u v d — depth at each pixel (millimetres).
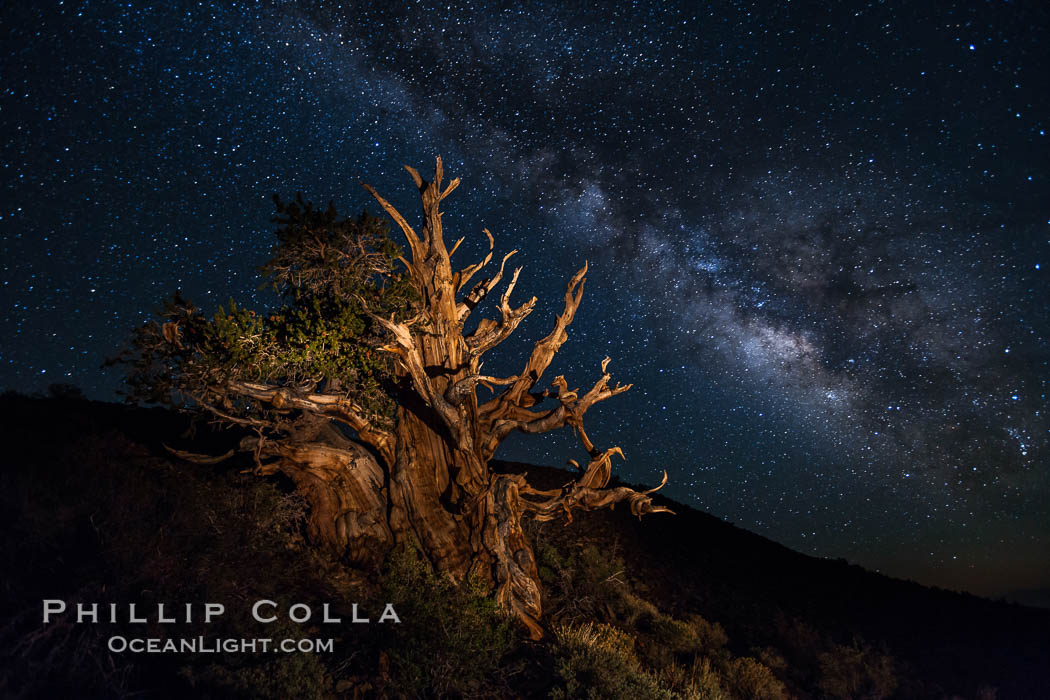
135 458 12398
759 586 22125
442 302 12672
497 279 13953
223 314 10664
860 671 16875
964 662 19750
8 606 6801
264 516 11070
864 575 28047
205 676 6766
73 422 13969
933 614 24484
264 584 9148
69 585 7367
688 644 14227
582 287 14375
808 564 27375
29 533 7926
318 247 11562
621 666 10328
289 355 10977
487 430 13359
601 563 16750
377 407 11891
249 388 11109
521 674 9555
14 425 12070
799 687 15195
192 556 8664
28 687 5949
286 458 12031
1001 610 27109
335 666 7977
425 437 12602
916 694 16453
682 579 19906
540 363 14039
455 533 12203
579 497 13516
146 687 6535
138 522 8906
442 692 8258
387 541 12000
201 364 10680
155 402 10797
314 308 11617
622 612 14805
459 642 8703
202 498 10453
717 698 11281
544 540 17078
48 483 9398
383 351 11586
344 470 12156
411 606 9312
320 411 11594
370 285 11969
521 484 12898
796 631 18266
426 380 11391
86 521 8539
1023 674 19641
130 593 7527
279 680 7039
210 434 17016
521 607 11906
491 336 13781
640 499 13789
